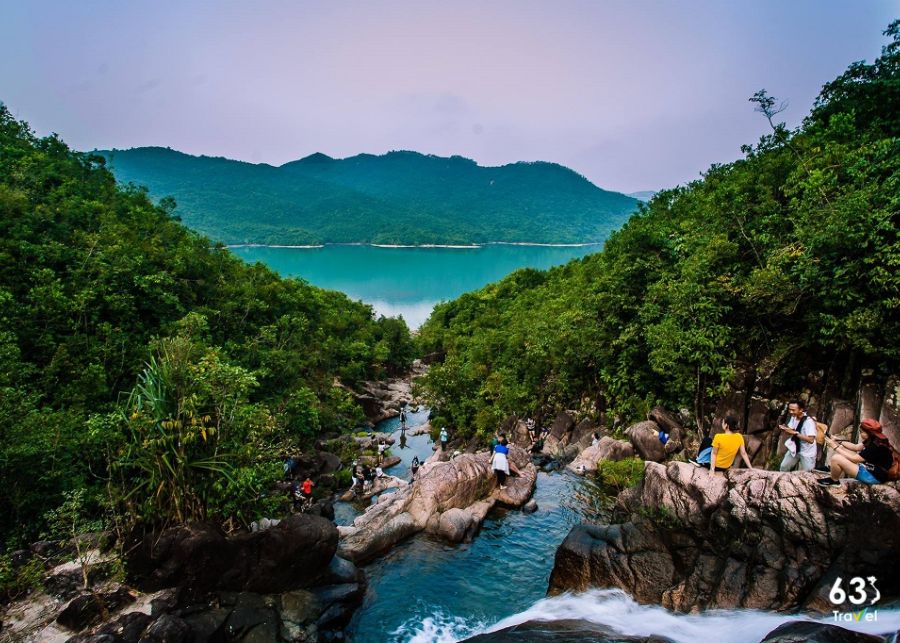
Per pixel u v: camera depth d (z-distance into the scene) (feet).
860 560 27.22
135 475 42.96
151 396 38.09
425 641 34.76
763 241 57.00
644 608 32.30
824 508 28.78
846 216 42.22
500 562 43.78
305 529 37.06
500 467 56.65
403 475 92.22
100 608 32.86
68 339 68.03
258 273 160.86
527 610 35.76
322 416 111.96
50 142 143.54
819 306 47.37
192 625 32.63
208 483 38.68
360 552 44.11
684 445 60.34
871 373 43.34
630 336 73.05
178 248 117.80
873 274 40.57
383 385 189.88
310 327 165.68
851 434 42.29
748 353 57.26
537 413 97.71
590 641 28.91
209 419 38.86
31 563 34.81
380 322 244.63
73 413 53.52
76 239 89.66
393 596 39.68
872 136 60.90
